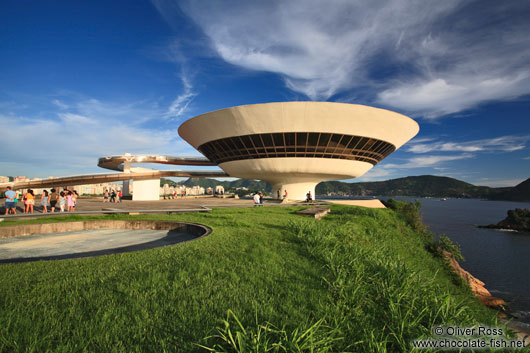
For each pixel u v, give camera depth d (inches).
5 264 208.1
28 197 624.1
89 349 106.1
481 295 716.0
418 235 911.7
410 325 138.9
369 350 118.0
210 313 135.9
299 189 1354.6
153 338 115.3
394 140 1179.3
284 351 108.4
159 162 1749.5
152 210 613.6
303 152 1089.4
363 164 1197.1
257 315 136.3
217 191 2967.5
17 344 106.1
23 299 144.3
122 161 1668.3
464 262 1472.7
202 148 1289.4
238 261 222.1
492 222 3454.7
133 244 373.1
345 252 267.9
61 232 474.3
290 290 172.6
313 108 984.3
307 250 272.4
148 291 156.8
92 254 315.3
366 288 183.3
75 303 141.2
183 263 211.2
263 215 569.6
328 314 142.4
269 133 1054.4
